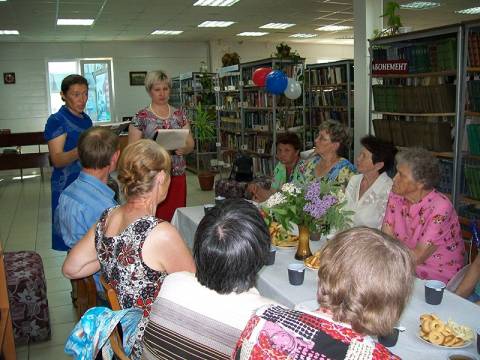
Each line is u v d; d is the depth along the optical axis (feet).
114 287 5.12
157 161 5.45
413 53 14.26
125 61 41.98
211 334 3.59
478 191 12.44
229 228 3.66
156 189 5.48
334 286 2.96
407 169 7.45
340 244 3.09
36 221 19.95
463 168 12.92
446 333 4.53
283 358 2.85
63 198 7.25
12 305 9.11
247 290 3.75
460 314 5.19
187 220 9.75
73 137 10.05
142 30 35.42
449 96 13.07
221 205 3.90
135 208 5.42
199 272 3.74
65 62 40.40
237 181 20.17
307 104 27.76
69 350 4.56
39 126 39.78
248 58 45.88
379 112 15.69
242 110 25.29
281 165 11.60
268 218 7.41
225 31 37.99
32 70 38.91
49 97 39.91
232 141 27.55
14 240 17.24
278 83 18.02
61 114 10.00
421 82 14.82
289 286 5.98
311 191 6.64
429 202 7.55
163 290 3.95
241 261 3.60
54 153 9.80
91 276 6.63
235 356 3.12
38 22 29.91
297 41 46.24
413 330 4.83
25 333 9.29
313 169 10.30
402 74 14.46
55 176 10.00
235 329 3.54
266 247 3.78
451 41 12.78
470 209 12.66
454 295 5.73
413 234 7.72
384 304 2.88
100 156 7.13
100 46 40.86
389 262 2.93
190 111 32.01
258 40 44.65
